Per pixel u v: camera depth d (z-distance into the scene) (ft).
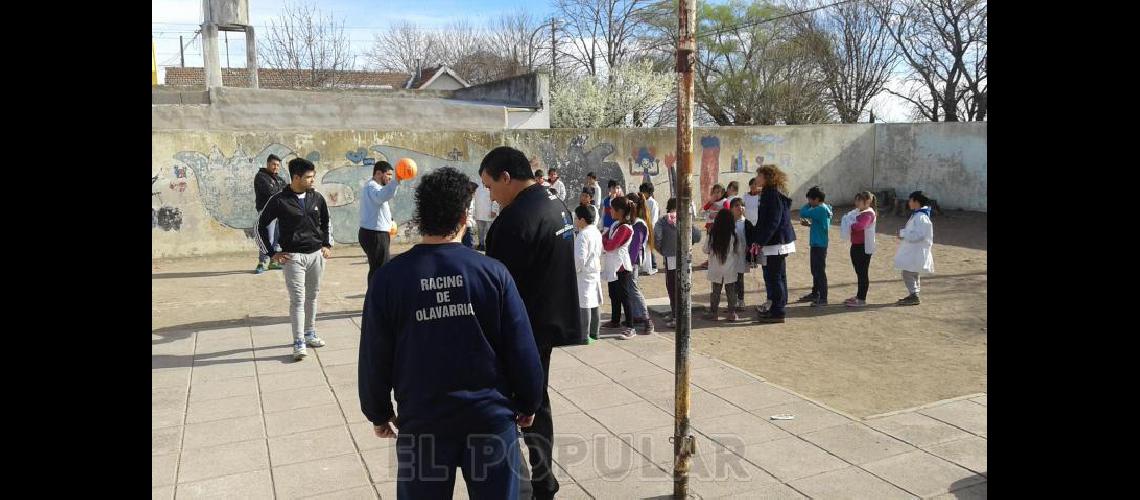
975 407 18.20
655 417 17.98
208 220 45.03
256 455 15.87
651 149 59.16
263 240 22.39
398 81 132.36
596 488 14.23
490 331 9.67
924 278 38.17
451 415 9.43
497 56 157.07
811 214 31.53
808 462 15.25
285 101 52.60
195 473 14.98
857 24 102.73
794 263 43.39
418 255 9.62
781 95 103.55
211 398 19.39
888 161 70.74
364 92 70.90
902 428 16.96
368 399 9.70
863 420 17.53
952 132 66.08
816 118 105.09
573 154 56.34
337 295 33.68
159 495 14.01
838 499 13.65
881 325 28.35
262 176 38.09
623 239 25.30
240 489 14.32
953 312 30.35
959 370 22.52
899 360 23.71
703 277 39.93
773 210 27.78
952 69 97.25
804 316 30.01
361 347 9.78
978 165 64.59
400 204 50.67
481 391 9.57
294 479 14.75
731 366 22.08
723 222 28.25
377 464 15.44
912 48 100.53
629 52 125.90
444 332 9.39
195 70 122.31
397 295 9.41
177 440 16.60
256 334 26.18
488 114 58.80
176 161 43.91
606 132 57.47
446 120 57.52
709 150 62.90
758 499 13.70
